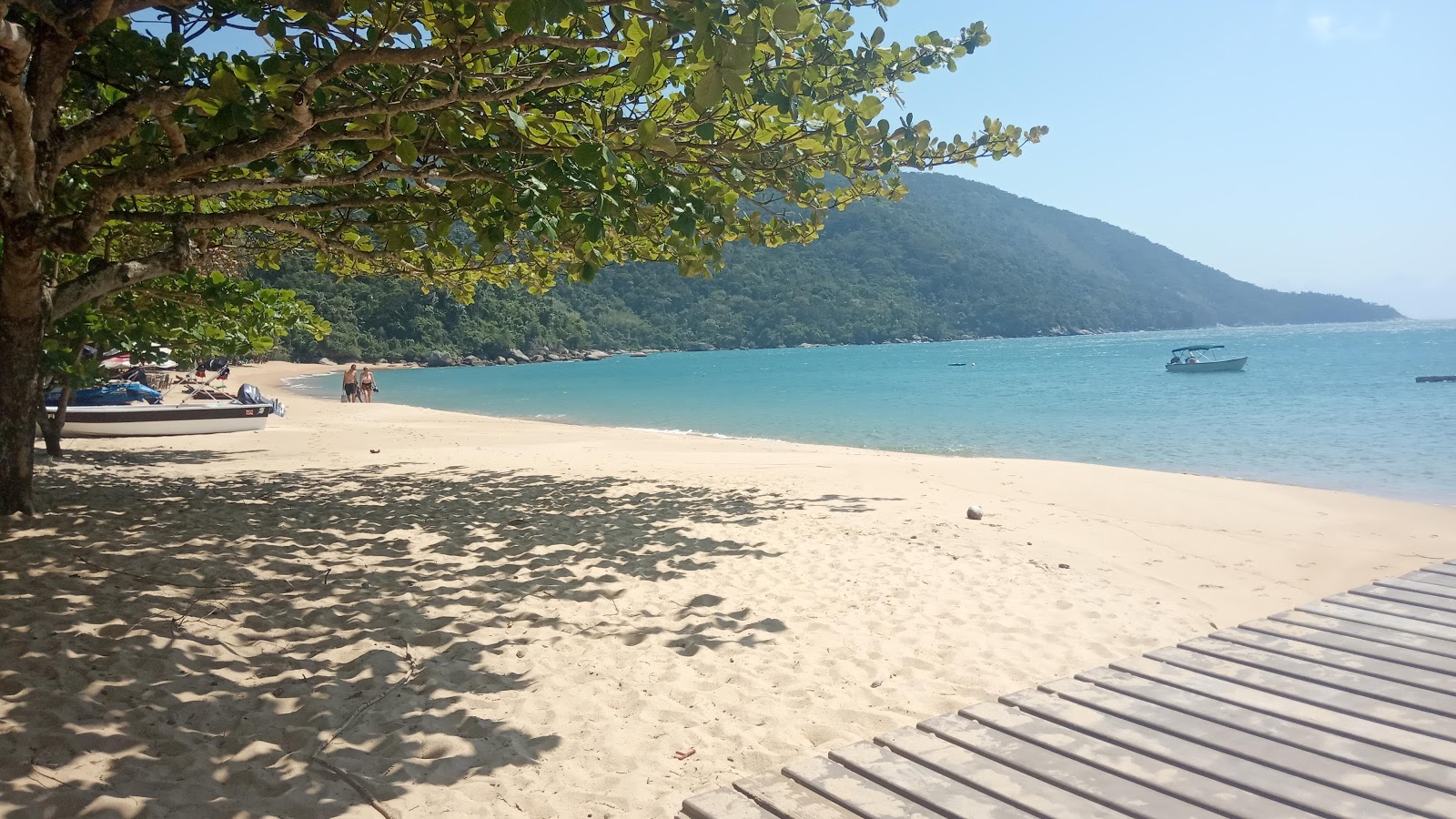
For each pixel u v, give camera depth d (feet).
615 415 114.83
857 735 12.96
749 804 6.43
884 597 20.33
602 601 19.65
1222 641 9.26
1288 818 5.63
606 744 12.50
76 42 18.44
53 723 12.09
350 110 16.63
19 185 18.24
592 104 21.25
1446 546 27.76
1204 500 35.86
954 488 38.17
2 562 19.08
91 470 38.29
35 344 22.61
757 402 136.46
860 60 18.40
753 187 22.00
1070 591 21.43
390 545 23.99
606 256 23.86
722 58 10.57
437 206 22.29
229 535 23.76
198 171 17.47
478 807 10.70
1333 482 48.75
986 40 20.02
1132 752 6.72
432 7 16.78
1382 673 8.02
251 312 36.22
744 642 17.03
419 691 14.21
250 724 12.73
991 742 7.06
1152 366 226.38
